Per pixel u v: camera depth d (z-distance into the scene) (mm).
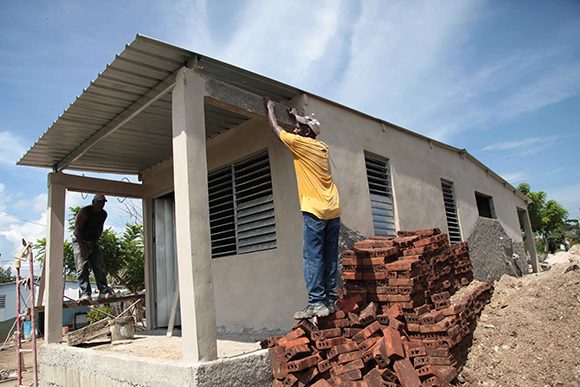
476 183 12172
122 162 8570
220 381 4035
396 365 4223
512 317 5789
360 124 7438
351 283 5469
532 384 4648
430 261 5590
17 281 9258
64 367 6223
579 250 11141
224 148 7289
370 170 7613
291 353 4266
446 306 5188
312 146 4844
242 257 6711
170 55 4633
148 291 8766
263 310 6250
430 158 9758
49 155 7484
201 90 4797
